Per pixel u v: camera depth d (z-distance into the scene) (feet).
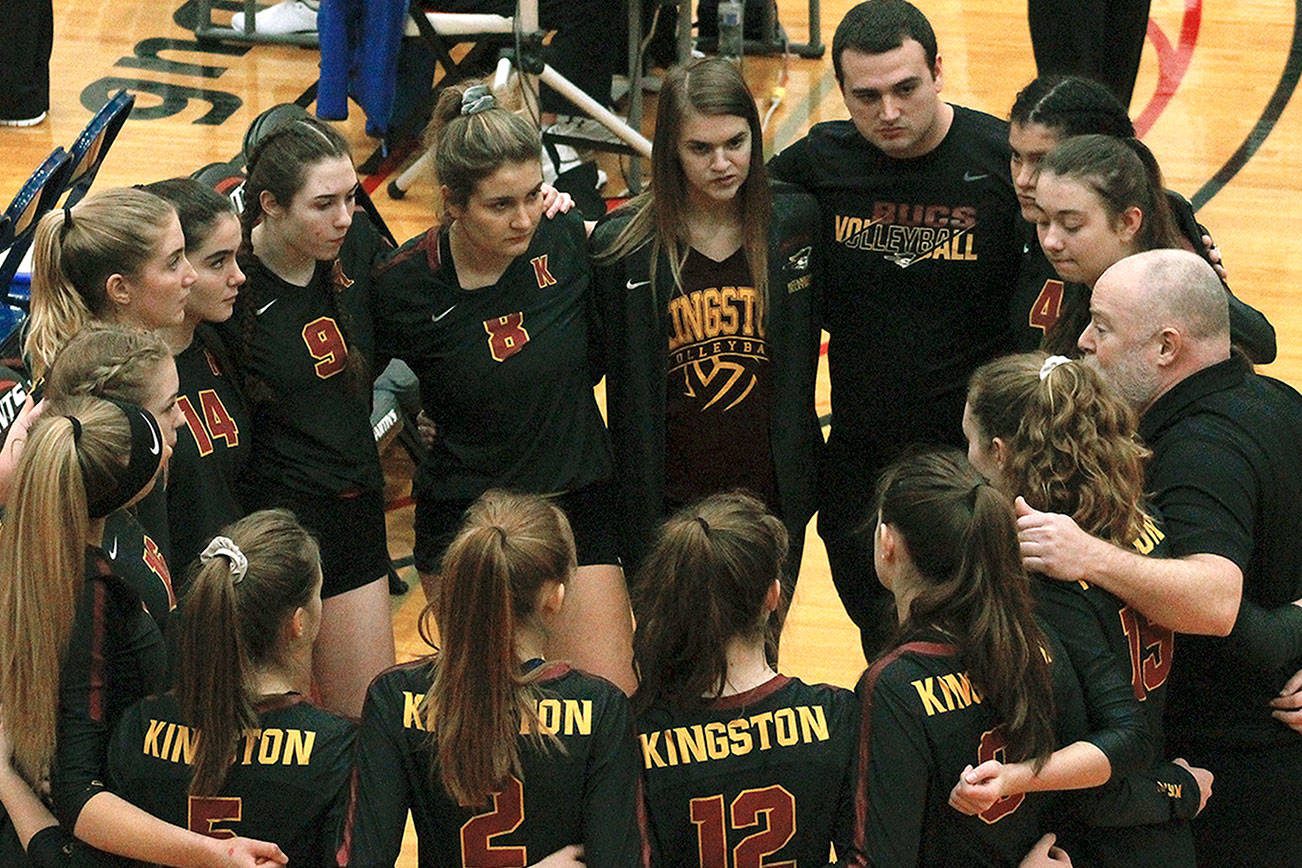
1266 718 29.66
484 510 25.88
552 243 35.68
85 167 47.03
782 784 25.14
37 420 27.78
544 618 25.96
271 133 33.19
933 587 25.63
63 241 31.27
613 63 73.51
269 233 33.91
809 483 38.29
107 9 91.71
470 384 35.32
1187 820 28.22
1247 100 83.30
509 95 37.42
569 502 36.65
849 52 35.35
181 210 32.07
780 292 36.24
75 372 27.94
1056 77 34.99
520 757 24.97
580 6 70.33
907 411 38.65
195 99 80.28
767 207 35.35
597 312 36.68
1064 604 26.58
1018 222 36.81
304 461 35.37
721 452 36.91
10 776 27.14
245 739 25.62
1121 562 26.12
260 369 34.30
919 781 24.90
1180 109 82.23
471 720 24.62
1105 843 27.27
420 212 70.59
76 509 25.82
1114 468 26.61
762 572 25.34
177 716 26.00
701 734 25.35
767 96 83.41
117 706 26.99
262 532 26.18
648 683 25.94
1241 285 64.90
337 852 24.79
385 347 36.50
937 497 25.48
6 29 73.97
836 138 37.81
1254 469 28.17
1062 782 25.17
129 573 28.02
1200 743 30.04
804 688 25.84
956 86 84.07
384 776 25.14
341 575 36.50
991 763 24.64
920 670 25.29
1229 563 27.07
